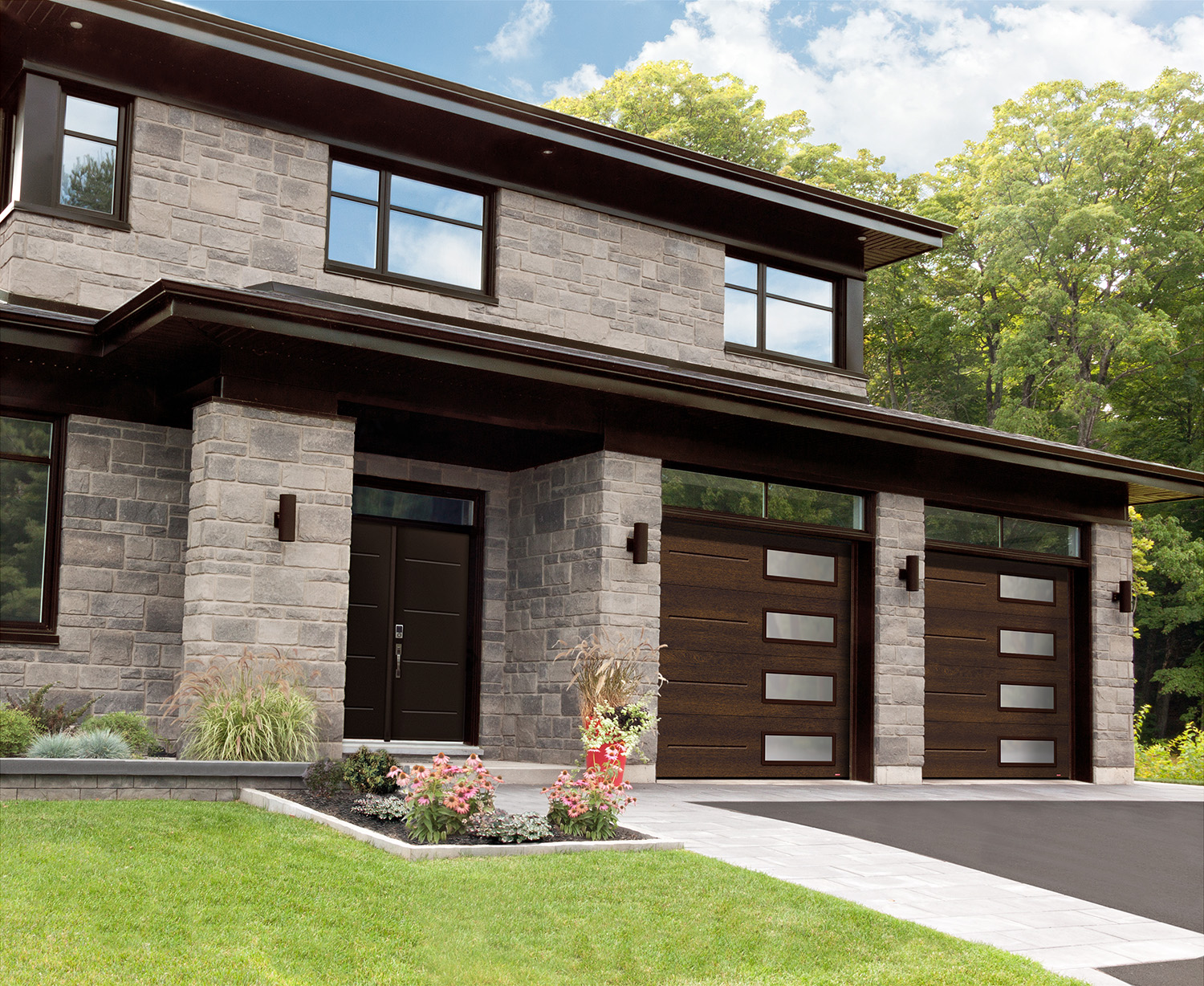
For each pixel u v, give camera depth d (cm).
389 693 1329
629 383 1230
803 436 1427
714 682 1367
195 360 1116
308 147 1307
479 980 576
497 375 1170
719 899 723
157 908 627
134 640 1151
